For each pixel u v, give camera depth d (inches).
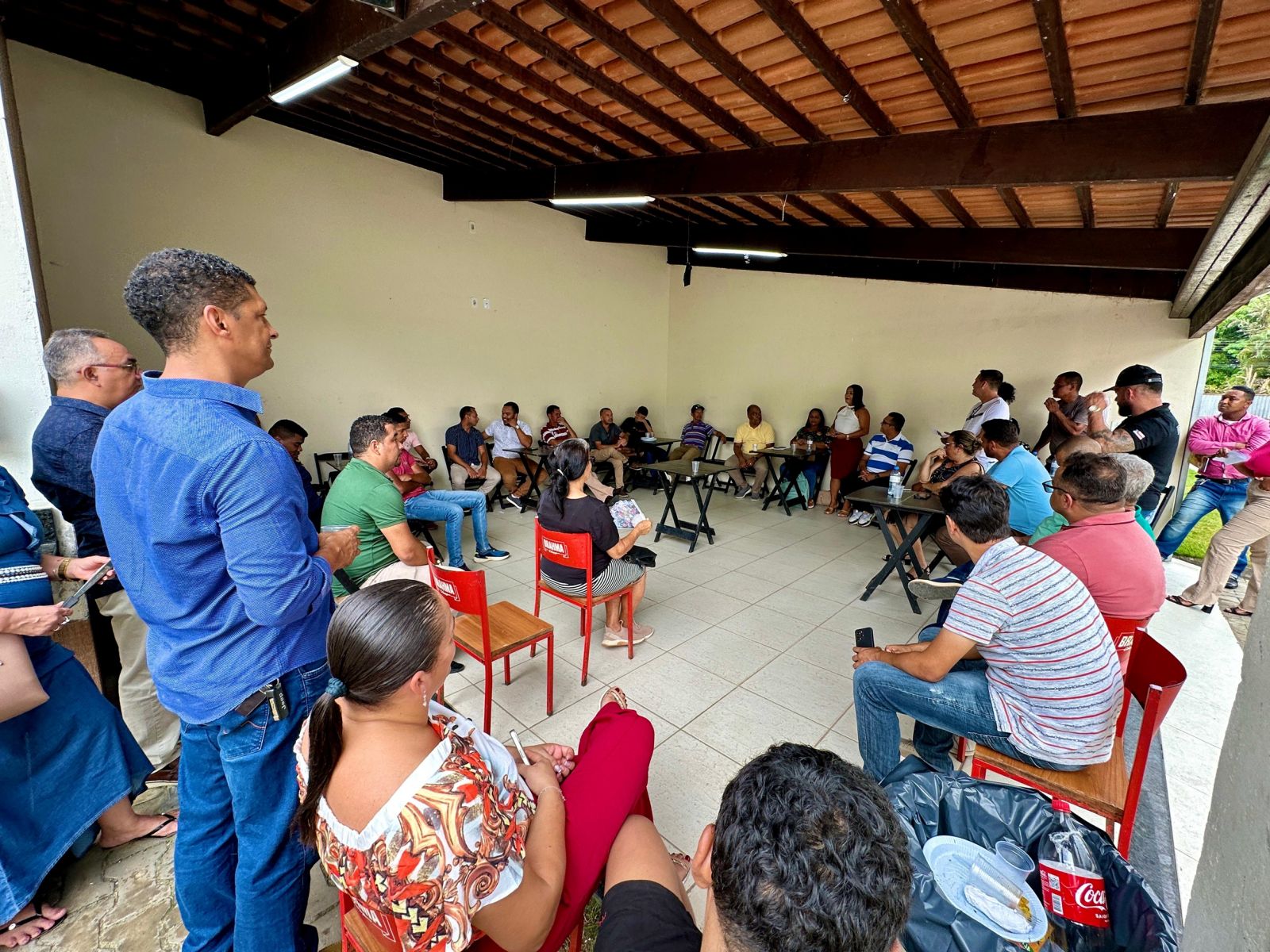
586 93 115.2
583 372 269.0
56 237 134.8
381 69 117.9
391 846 28.1
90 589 67.8
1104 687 52.2
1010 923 37.6
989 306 206.1
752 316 271.4
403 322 203.2
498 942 32.3
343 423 192.5
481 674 100.4
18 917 54.2
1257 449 119.8
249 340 40.0
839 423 230.7
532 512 221.8
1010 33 72.7
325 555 45.3
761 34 82.9
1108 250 148.4
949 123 99.6
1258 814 20.0
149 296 35.8
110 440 37.9
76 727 57.5
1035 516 112.0
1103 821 65.9
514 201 206.8
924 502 134.2
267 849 42.1
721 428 291.1
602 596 99.3
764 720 88.6
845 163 111.9
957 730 60.6
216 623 39.2
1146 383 133.7
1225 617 128.9
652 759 79.0
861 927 20.2
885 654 66.5
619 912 32.5
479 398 230.7
